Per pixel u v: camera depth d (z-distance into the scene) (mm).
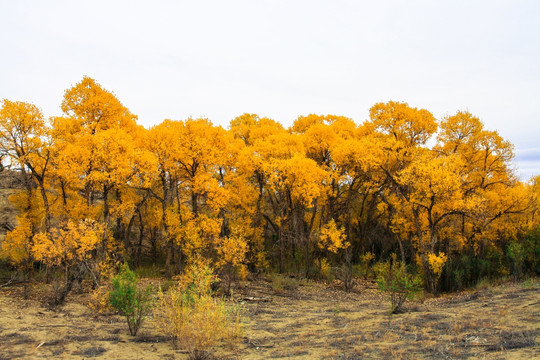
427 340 7949
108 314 12203
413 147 24703
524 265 20078
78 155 16203
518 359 5879
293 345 8805
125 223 26406
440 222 21656
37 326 10234
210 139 20359
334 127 29875
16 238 17047
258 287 19672
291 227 25875
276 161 21719
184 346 8008
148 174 17625
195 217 19203
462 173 22312
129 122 22047
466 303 13258
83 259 14445
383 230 29016
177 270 21172
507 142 23531
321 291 19812
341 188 28812
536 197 23219
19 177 20141
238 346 8875
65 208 18125
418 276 19969
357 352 7547
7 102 15414
